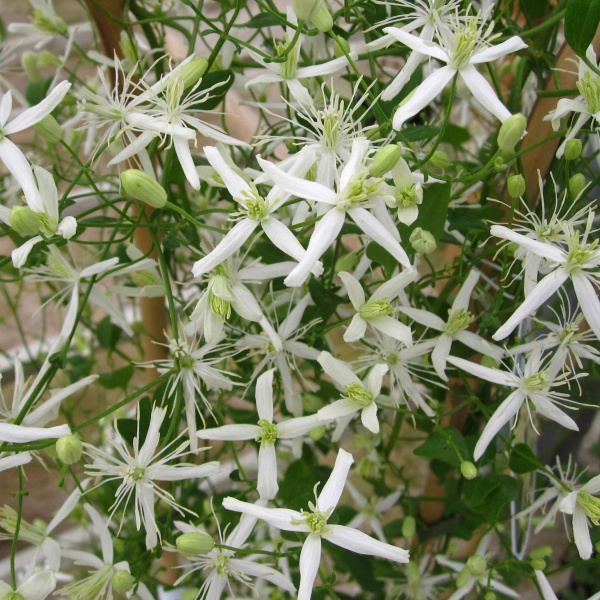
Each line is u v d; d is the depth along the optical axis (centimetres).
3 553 28
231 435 15
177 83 14
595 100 14
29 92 20
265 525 21
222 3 15
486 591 17
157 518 19
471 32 14
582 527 15
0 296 30
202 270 13
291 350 16
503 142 13
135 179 13
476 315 18
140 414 15
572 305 17
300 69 15
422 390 19
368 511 21
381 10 17
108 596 16
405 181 14
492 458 17
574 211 16
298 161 13
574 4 13
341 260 17
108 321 22
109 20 17
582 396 19
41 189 14
